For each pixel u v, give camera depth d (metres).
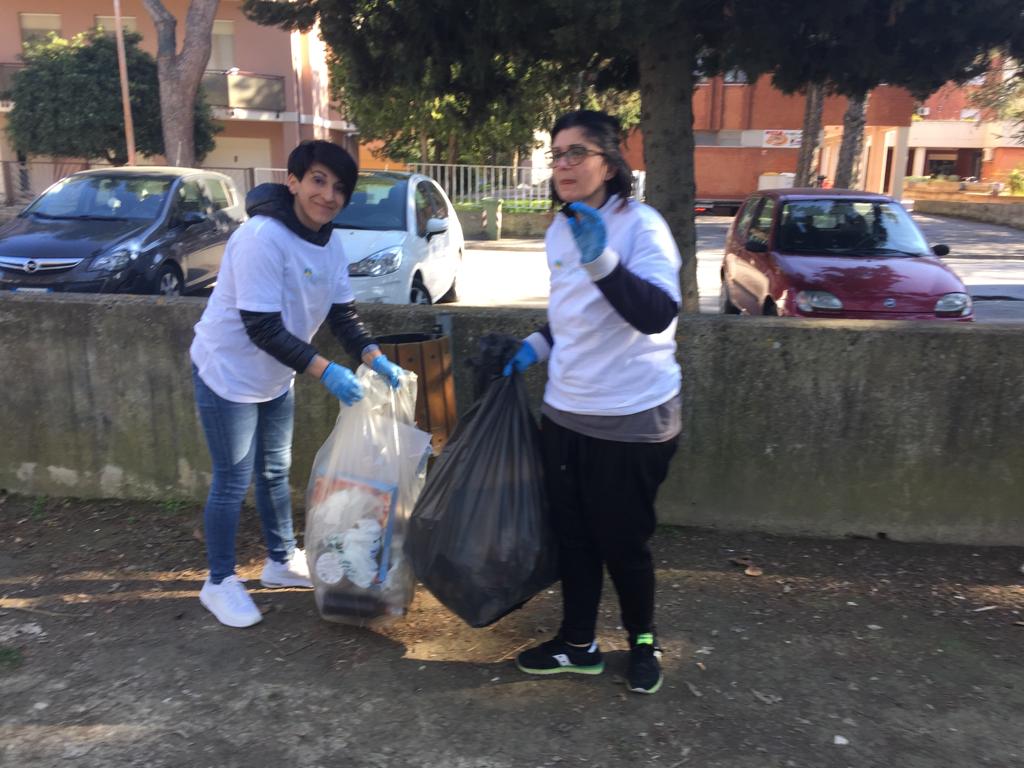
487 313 4.07
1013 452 3.83
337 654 3.11
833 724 2.74
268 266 2.87
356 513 3.14
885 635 3.25
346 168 2.90
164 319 4.17
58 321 4.24
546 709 2.81
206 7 16.06
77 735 2.66
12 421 4.38
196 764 2.54
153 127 20.31
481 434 2.91
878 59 5.55
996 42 5.58
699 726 2.72
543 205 21.28
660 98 6.52
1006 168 44.66
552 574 2.93
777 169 32.03
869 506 3.96
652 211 2.57
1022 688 2.93
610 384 2.59
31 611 3.38
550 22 5.91
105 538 4.02
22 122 19.73
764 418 3.93
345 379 2.90
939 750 2.62
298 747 2.62
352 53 6.75
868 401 3.86
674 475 4.04
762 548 3.93
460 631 3.29
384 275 7.41
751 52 5.54
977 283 13.71
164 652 3.11
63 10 24.20
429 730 2.70
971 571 3.73
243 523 4.19
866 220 7.71
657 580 3.65
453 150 22.52
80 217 8.97
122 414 4.30
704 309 10.94
